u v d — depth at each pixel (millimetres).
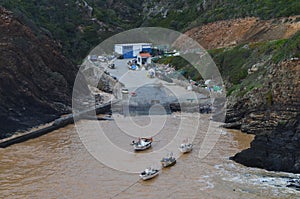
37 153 59594
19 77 79375
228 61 96125
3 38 83188
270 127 62875
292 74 63250
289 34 98000
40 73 86125
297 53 65000
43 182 48875
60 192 45969
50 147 62312
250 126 67188
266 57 84938
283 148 54000
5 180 49750
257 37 105000
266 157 53312
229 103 74562
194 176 49750
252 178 49531
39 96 81938
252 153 54156
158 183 47719
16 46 83375
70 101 86500
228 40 111688
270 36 102125
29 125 73062
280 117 61562
